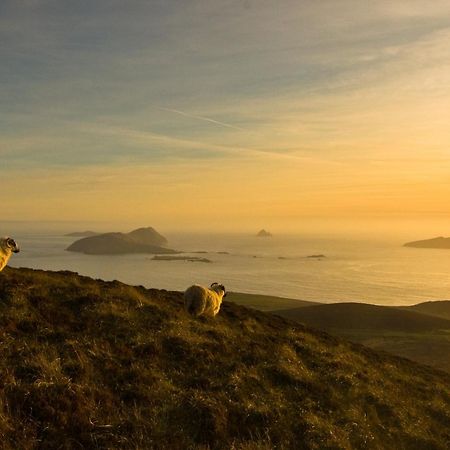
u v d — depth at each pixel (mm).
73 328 13648
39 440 8016
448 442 13781
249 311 26719
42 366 10188
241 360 14203
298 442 10156
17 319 13047
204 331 16375
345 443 10617
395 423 13469
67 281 19438
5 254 17812
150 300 20062
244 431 9977
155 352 12945
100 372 10938
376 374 18328
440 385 22312
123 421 9047
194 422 9680
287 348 17250
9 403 8750
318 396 12969
